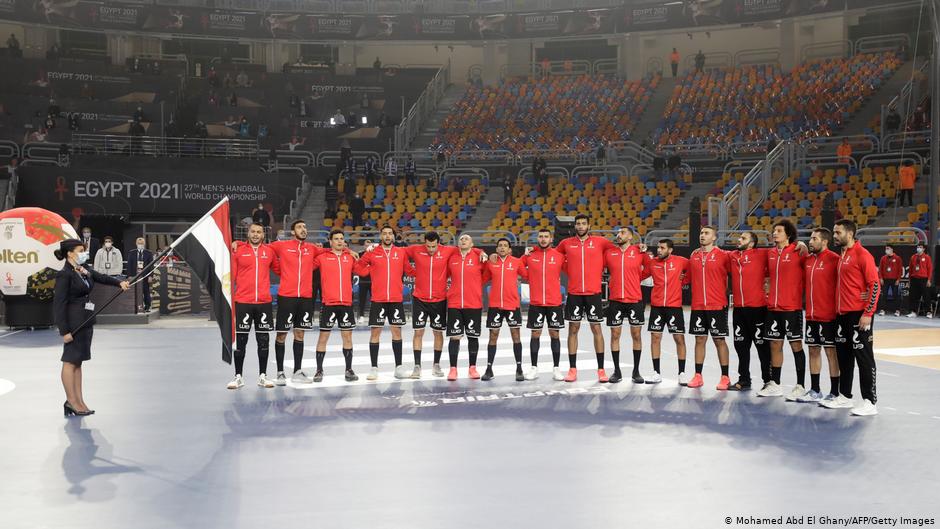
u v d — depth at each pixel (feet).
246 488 18.51
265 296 31.73
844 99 104.17
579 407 27.86
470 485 18.71
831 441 22.93
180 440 23.09
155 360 39.60
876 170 84.94
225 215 28.91
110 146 101.35
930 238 68.74
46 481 19.10
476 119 119.75
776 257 29.60
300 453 21.62
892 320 62.69
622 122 113.09
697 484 18.79
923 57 108.47
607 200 92.73
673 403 28.55
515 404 28.37
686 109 111.96
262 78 121.60
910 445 22.45
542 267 33.60
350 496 17.89
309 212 97.66
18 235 52.37
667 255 32.55
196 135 102.73
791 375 35.04
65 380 26.50
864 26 116.78
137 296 59.41
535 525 15.99
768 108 106.73
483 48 133.49
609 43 131.54
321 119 121.08
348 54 132.46
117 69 115.24
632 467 20.25
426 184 100.37
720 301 31.27
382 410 27.32
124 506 17.22
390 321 33.73
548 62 129.39
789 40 118.32
